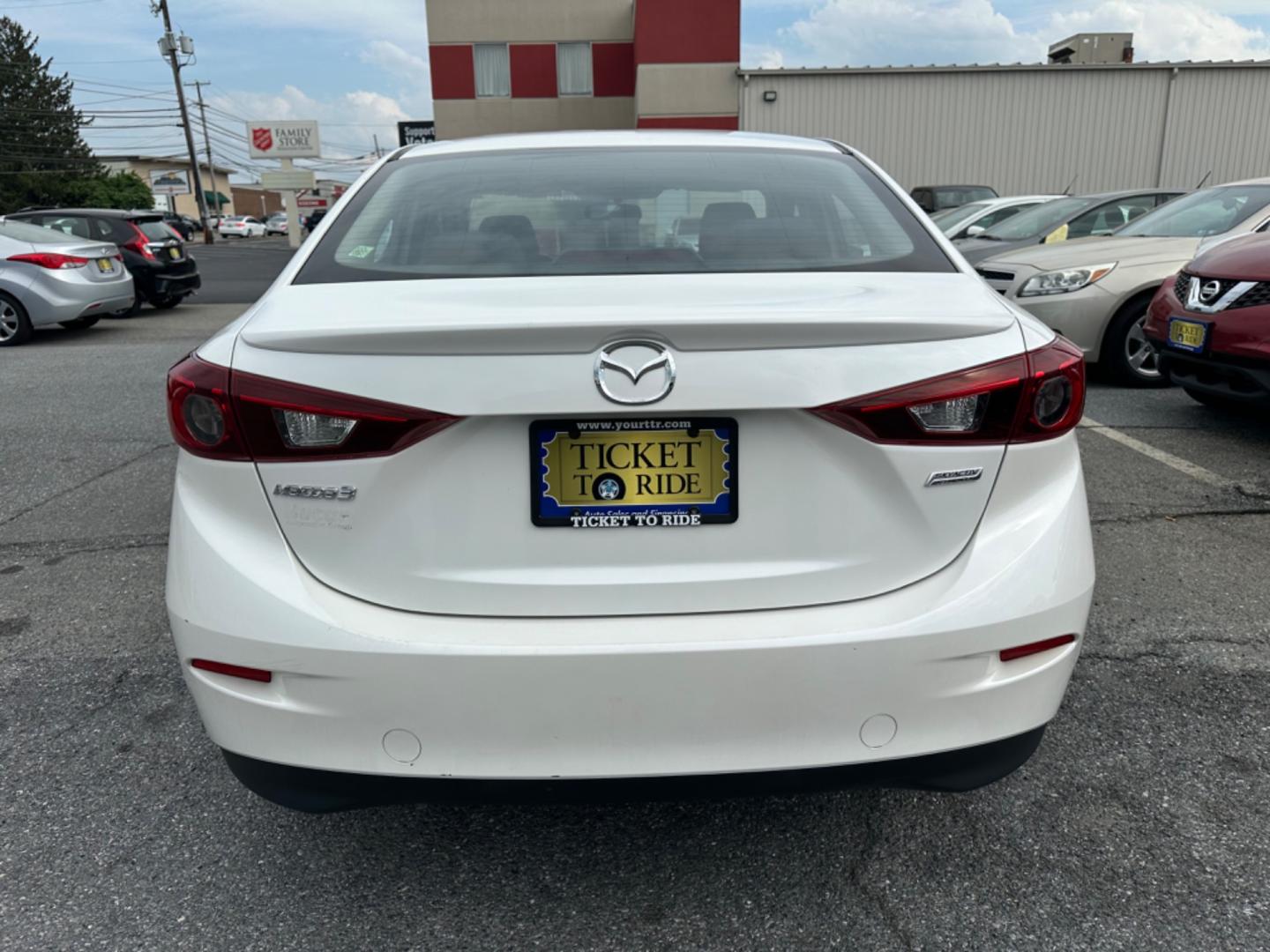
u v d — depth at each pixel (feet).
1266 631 10.34
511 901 6.71
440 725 5.52
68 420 20.90
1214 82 72.02
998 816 7.50
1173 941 6.22
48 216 42.91
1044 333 6.07
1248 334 15.38
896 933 6.36
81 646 10.48
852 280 6.33
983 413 5.66
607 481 5.53
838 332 5.45
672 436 5.50
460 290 6.10
